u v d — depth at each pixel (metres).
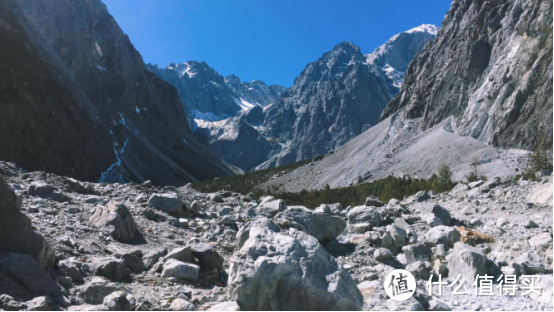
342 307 7.80
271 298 7.61
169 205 17.62
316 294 7.71
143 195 19.44
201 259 11.34
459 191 29.98
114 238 12.56
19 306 7.09
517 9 161.88
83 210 14.83
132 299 8.03
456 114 161.88
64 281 8.63
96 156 191.62
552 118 107.81
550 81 115.06
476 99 147.75
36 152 158.88
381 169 153.00
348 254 13.87
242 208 21.86
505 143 118.94
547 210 20.73
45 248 9.04
